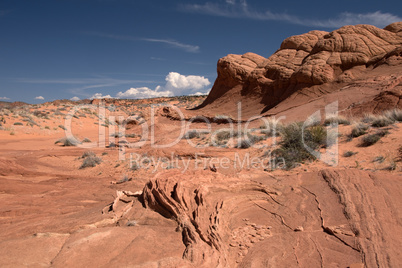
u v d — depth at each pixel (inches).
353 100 765.3
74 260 148.3
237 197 242.7
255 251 175.0
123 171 518.6
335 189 251.0
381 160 323.6
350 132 455.2
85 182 446.3
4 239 181.8
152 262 147.3
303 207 230.5
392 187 235.9
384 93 613.3
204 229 186.4
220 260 155.0
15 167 513.0
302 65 1177.4
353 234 182.7
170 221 209.3
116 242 169.9
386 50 1055.0
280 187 278.4
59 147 916.6
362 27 1155.3
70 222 208.8
